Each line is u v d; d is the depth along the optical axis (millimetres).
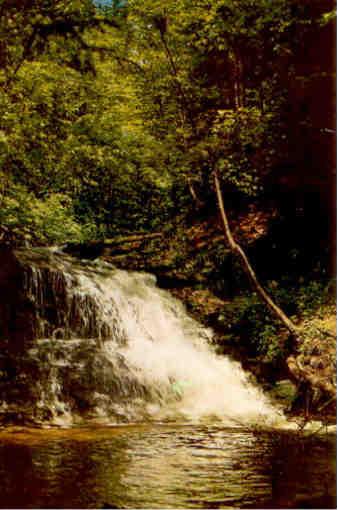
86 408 11000
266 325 13891
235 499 5633
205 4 13250
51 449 7957
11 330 13164
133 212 21703
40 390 11086
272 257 16219
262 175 17500
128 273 17281
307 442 8594
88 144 14750
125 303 15570
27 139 12703
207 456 7590
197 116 16047
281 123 16062
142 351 14086
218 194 12953
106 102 15914
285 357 12961
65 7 10797
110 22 12641
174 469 6844
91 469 6816
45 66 13484
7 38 11039
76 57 12391
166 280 17406
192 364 13891
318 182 15836
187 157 13305
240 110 13031
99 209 21469
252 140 14883
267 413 11422
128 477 6461
